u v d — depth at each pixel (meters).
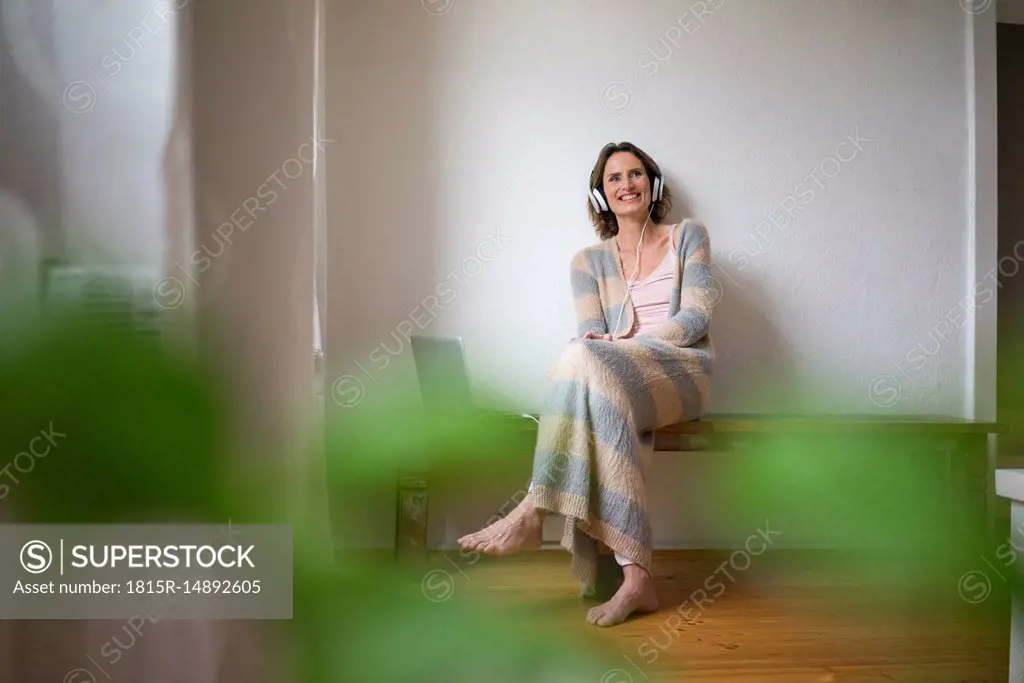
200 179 0.80
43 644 0.71
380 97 2.44
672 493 2.56
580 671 1.36
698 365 2.08
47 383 0.40
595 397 1.80
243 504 0.78
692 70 2.57
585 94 2.53
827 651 1.51
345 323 2.43
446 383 2.17
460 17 2.48
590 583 1.86
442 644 1.49
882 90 2.65
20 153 0.73
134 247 0.75
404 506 2.15
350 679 1.27
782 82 2.61
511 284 2.50
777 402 2.61
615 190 2.38
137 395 0.41
